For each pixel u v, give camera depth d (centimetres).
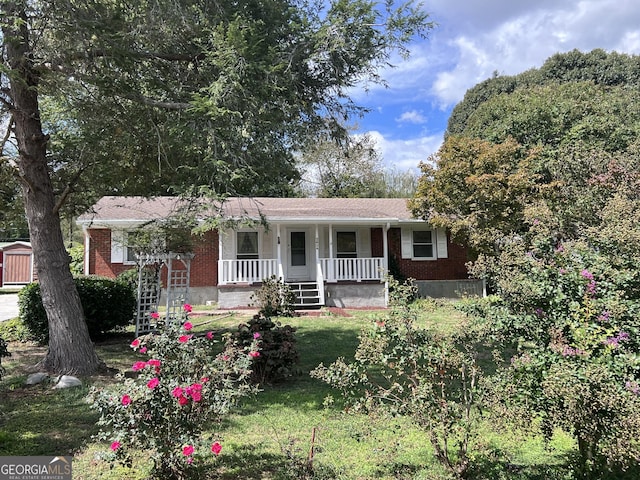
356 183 3438
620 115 2016
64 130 822
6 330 960
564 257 385
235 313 1374
